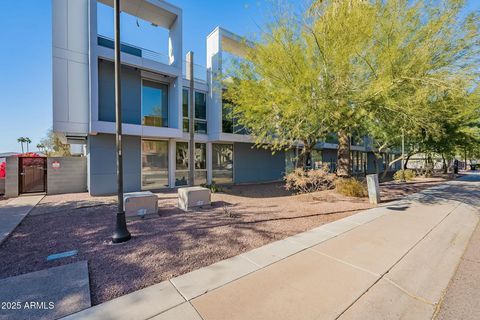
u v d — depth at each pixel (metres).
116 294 2.80
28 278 3.13
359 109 7.42
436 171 28.56
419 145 17.95
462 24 6.81
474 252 4.32
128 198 6.16
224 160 15.38
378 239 4.83
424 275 3.41
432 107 8.27
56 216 6.60
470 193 11.16
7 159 10.00
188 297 2.75
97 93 9.73
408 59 7.23
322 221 6.14
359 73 7.50
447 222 6.24
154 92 12.49
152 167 12.30
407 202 8.82
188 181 13.76
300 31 7.60
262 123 9.28
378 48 7.29
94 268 3.46
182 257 3.86
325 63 7.11
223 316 2.41
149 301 2.67
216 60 13.55
